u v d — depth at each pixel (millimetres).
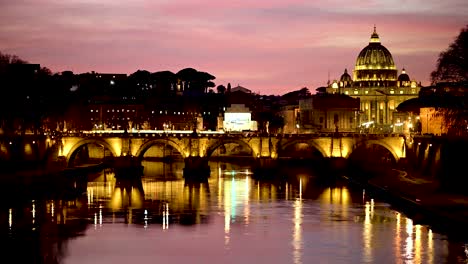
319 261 164250
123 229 196875
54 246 176750
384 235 188500
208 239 185750
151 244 179750
